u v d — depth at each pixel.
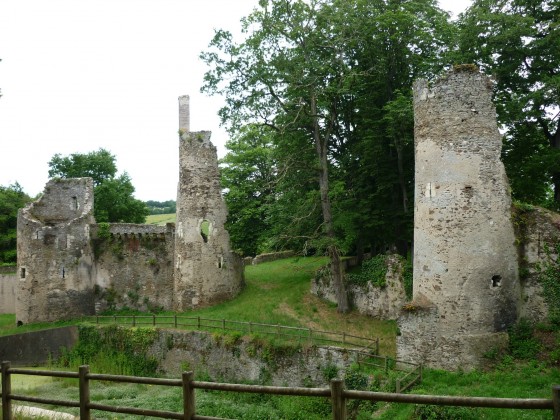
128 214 50.12
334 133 31.77
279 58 25.34
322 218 29.98
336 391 5.91
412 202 28.62
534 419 12.92
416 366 18.48
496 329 18.53
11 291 36.91
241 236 32.75
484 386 16.42
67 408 17.28
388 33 26.84
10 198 49.38
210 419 6.80
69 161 49.88
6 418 9.09
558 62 24.20
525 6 25.52
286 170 27.11
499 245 18.94
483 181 18.86
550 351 17.94
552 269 19.22
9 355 26.98
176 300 29.92
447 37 27.03
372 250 35.41
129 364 25.66
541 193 26.80
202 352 23.88
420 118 19.98
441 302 18.69
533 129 25.84
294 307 27.39
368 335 22.83
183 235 29.69
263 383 21.62
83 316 30.20
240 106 26.75
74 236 31.34
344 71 26.39
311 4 25.22
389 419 14.91
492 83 19.47
